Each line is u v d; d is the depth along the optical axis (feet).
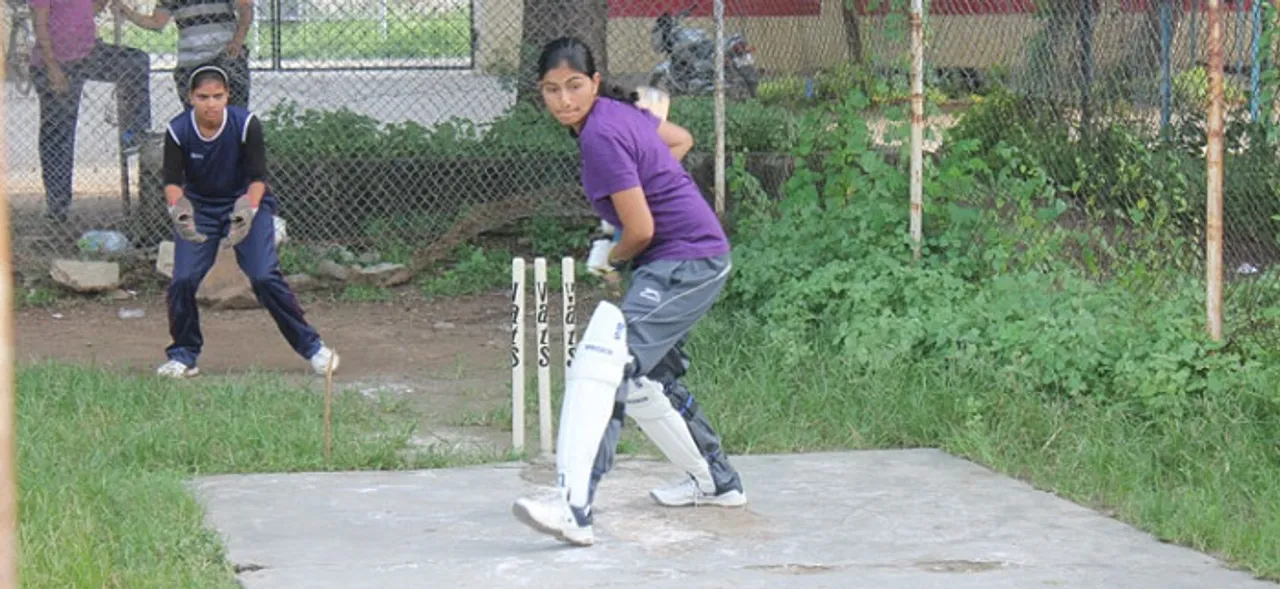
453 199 64.23
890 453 38.78
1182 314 43.24
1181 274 46.34
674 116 64.64
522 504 28.43
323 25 69.21
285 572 27.89
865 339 44.39
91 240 60.54
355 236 63.52
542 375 38.19
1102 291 46.06
